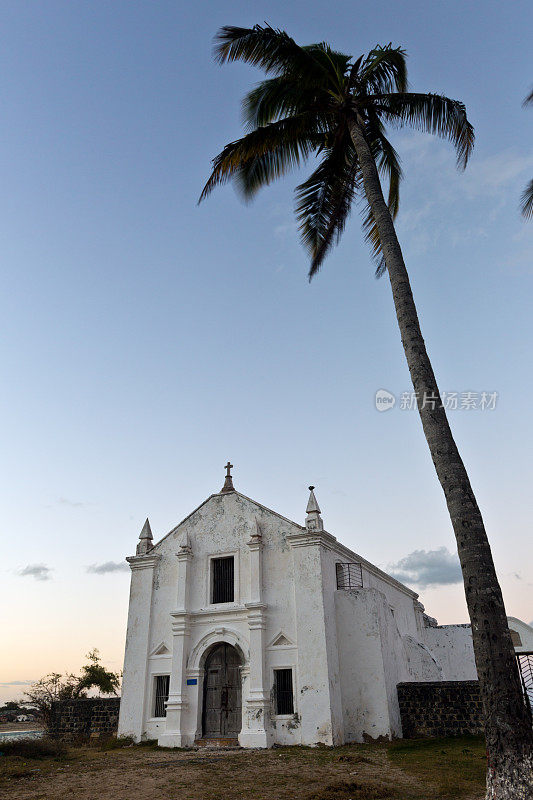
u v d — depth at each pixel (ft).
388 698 64.08
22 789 42.37
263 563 70.44
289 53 52.80
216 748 62.18
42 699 100.32
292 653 64.85
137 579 77.66
